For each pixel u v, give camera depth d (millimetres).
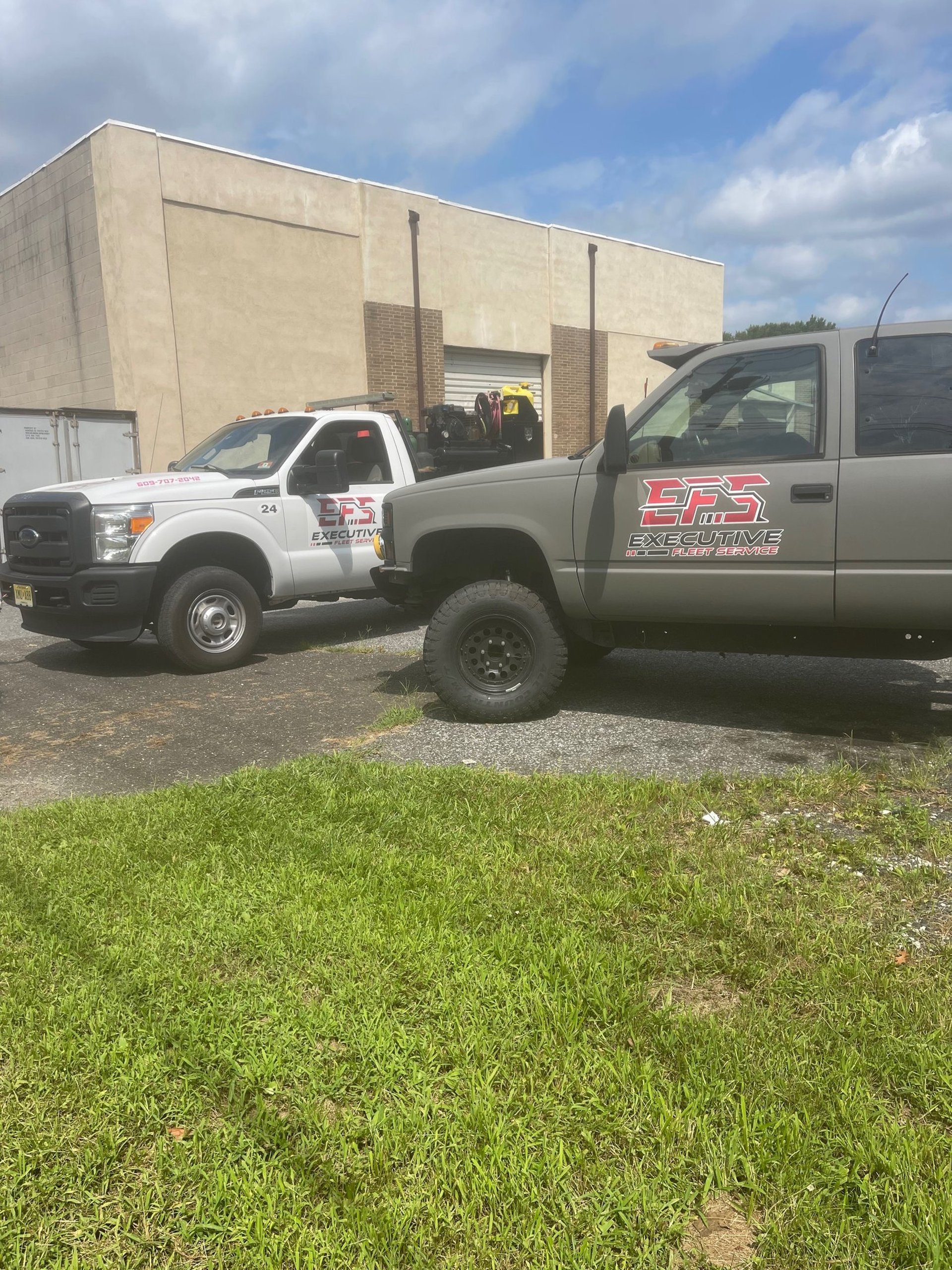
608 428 4816
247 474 7844
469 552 5730
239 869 3297
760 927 2822
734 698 5777
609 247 22672
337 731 5406
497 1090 2146
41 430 13727
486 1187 1841
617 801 3896
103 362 15195
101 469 14352
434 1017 2412
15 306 17172
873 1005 2406
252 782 4238
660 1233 1759
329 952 2721
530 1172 1879
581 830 3596
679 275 24641
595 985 2482
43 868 3336
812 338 4609
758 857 3379
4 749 5355
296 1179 1898
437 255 18812
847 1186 1850
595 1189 1860
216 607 7281
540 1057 2229
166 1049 2312
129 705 6270
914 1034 2283
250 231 15875
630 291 23344
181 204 15000
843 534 4477
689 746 4816
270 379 16359
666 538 4867
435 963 2619
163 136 14695
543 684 5289
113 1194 1893
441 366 19125
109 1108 2102
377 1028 2344
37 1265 1726
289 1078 2205
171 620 7043
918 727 5059
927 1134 1958
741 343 4793
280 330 16422
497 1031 2326
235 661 7395
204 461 8422
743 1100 2027
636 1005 2424
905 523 4371
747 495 4656
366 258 17594
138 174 14453
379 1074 2191
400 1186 1869
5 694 6742
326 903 3000
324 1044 2328
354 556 8211
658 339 24312
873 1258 1688
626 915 2920
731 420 4766
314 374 17000
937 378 4383
